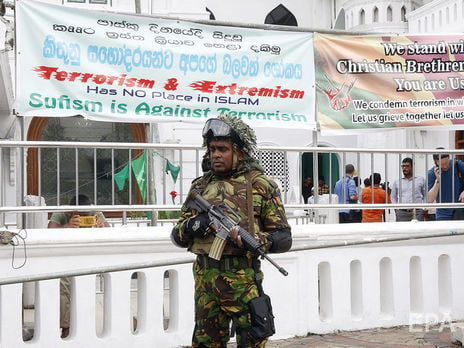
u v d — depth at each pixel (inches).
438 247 306.0
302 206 289.7
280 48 319.9
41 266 247.0
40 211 251.3
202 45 308.0
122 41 295.1
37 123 600.7
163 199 279.1
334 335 285.3
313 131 325.1
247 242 172.7
